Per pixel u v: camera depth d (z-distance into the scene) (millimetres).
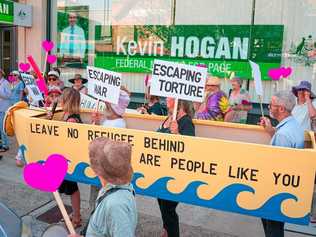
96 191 4004
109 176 1926
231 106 5812
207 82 5297
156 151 3279
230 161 3041
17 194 4965
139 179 3373
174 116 3490
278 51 7352
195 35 8008
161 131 3762
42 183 2150
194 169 3172
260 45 7473
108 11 8844
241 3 7543
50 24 9617
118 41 8812
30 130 3816
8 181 5422
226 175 3070
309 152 2820
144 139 3311
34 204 4668
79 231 4043
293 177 2879
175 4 8133
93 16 9031
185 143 3170
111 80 3824
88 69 3973
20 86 7184
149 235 4004
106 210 1873
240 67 7664
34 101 5199
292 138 3090
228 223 4387
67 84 9570
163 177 3289
